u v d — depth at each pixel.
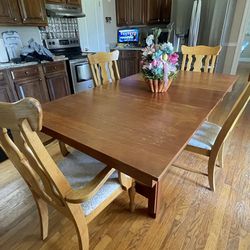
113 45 4.45
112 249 1.12
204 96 1.36
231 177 1.59
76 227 0.87
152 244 1.13
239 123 2.44
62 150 1.58
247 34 6.36
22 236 1.20
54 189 0.80
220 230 1.19
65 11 3.15
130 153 0.74
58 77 3.01
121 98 1.36
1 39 2.59
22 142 0.62
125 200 1.42
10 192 1.51
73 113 1.13
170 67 1.36
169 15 4.05
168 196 1.43
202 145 1.32
